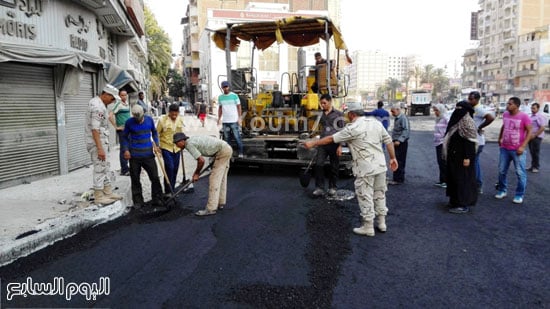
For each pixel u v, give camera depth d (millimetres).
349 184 8312
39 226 5102
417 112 47344
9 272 4176
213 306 3475
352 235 5223
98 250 4719
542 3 81875
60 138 8781
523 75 76562
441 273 4133
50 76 8523
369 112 9852
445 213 6270
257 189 7805
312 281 3928
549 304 3545
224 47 10016
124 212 6246
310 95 8812
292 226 5535
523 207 6629
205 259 4438
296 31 9719
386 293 3711
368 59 136625
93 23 10859
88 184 7746
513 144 6887
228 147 6117
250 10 39469
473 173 6266
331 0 50844
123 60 17547
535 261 4441
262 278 3984
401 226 5617
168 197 6812
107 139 6266
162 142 7207
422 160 11969
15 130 7734
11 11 7496
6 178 7547
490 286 3865
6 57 6773
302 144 8602
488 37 94188
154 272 4137
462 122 6184
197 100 59188
